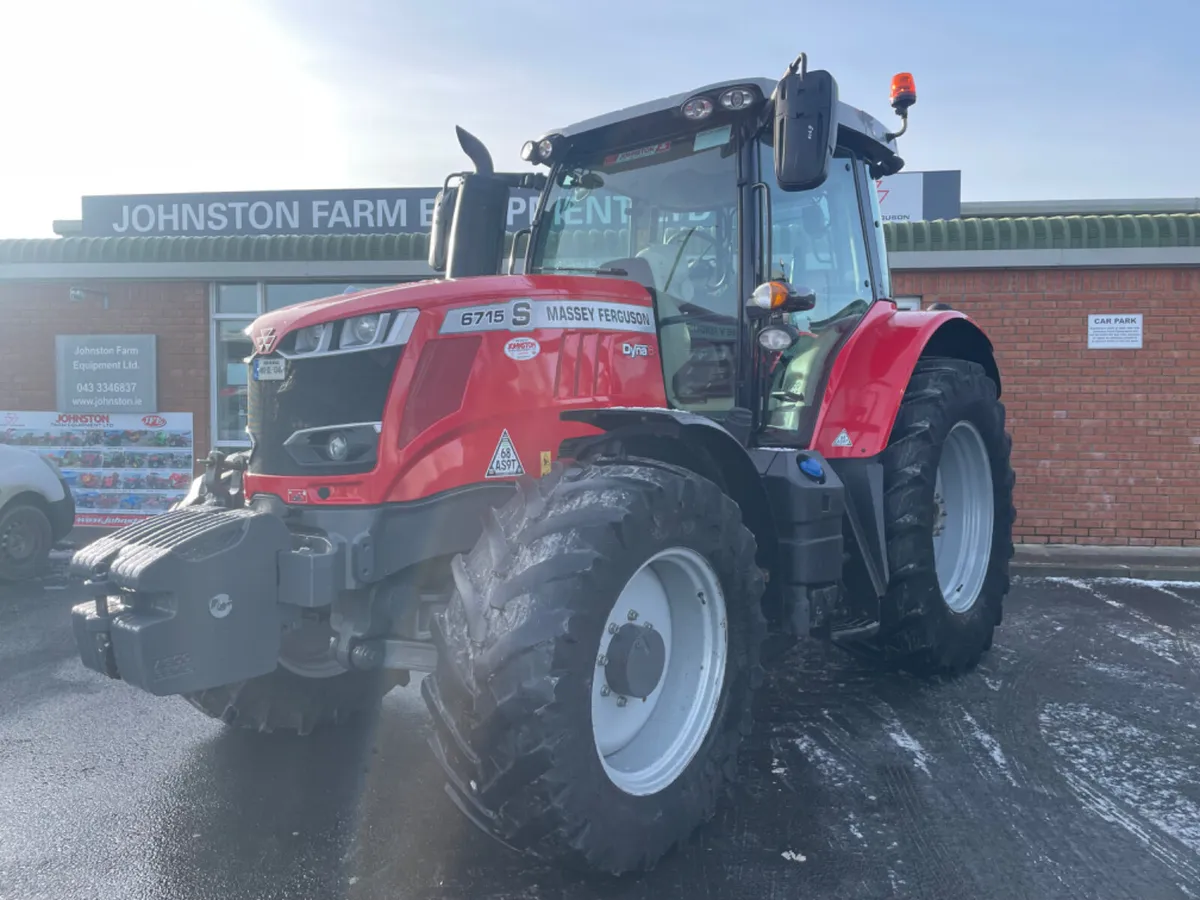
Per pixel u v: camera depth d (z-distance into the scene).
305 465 3.17
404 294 3.16
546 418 3.29
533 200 9.41
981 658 4.96
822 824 3.13
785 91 3.15
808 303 3.66
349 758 3.73
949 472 4.87
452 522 3.11
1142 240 7.91
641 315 3.68
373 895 2.72
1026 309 8.17
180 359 9.32
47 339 9.43
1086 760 3.64
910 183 10.41
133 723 4.14
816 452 3.79
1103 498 8.17
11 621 6.04
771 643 3.62
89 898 2.71
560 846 2.60
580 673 2.56
